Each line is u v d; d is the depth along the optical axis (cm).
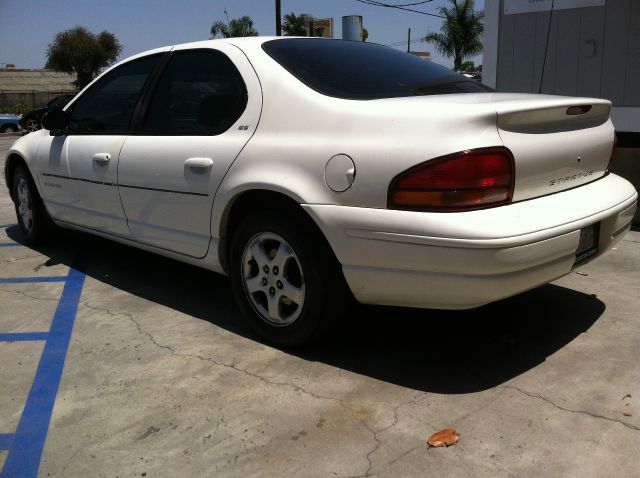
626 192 345
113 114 446
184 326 381
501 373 313
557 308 395
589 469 238
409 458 247
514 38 890
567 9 837
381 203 281
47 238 572
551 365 320
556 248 283
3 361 341
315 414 279
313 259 313
